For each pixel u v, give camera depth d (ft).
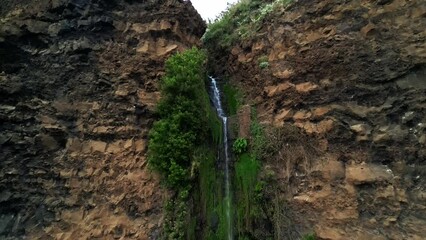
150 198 31.14
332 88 31.71
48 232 27.17
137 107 33.63
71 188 29.09
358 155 28.91
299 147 33.06
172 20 37.65
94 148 30.96
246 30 43.39
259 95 38.93
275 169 34.17
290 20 36.88
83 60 32.40
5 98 28.60
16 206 27.09
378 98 28.50
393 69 27.61
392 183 26.22
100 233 28.66
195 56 36.27
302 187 31.76
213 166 35.22
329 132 31.14
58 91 30.78
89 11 33.58
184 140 32.32
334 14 32.58
